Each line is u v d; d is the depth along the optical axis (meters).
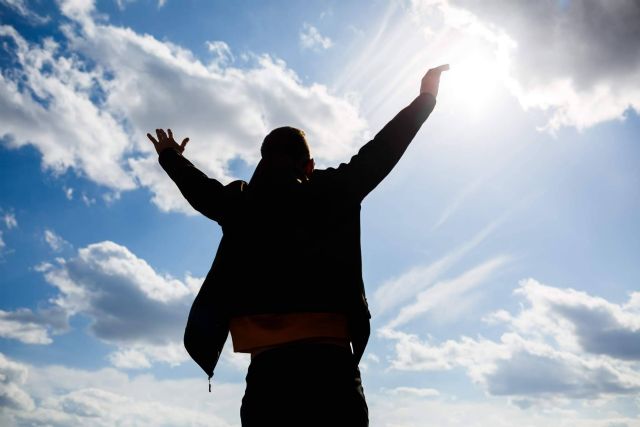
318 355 1.96
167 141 2.61
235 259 2.15
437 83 2.30
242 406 2.02
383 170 2.15
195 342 2.12
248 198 2.26
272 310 2.02
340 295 2.04
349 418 1.92
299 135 2.37
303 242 2.09
